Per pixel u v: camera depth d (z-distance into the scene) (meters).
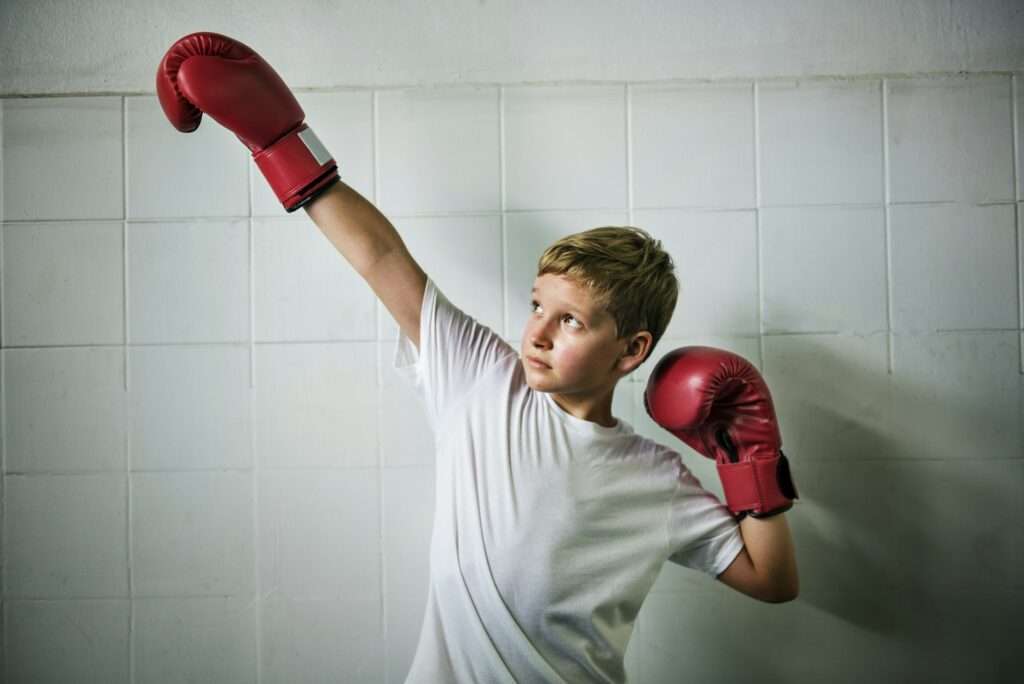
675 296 1.02
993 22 1.30
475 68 1.30
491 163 1.29
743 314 1.30
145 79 1.29
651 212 1.30
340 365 1.29
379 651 1.29
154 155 1.29
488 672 0.96
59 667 1.28
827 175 1.30
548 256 0.97
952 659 1.29
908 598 1.30
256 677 1.29
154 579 1.29
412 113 1.29
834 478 1.30
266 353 1.29
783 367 1.30
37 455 1.28
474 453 1.01
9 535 1.28
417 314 1.04
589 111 1.30
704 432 1.05
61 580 1.28
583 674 0.98
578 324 0.93
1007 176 1.30
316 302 1.29
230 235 1.29
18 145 1.29
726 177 1.30
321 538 1.29
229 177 1.29
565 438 1.00
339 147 1.29
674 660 1.30
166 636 1.28
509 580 0.95
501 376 1.05
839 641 1.30
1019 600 1.29
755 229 1.30
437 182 1.29
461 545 0.98
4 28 1.29
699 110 1.30
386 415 1.29
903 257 1.29
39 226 1.29
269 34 1.29
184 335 1.29
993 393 1.30
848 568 1.30
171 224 1.29
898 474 1.30
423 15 1.30
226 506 1.29
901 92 1.30
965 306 1.28
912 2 1.30
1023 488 1.30
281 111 0.97
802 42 1.30
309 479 1.29
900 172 1.30
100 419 1.29
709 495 1.06
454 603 0.98
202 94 0.93
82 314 1.29
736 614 1.30
